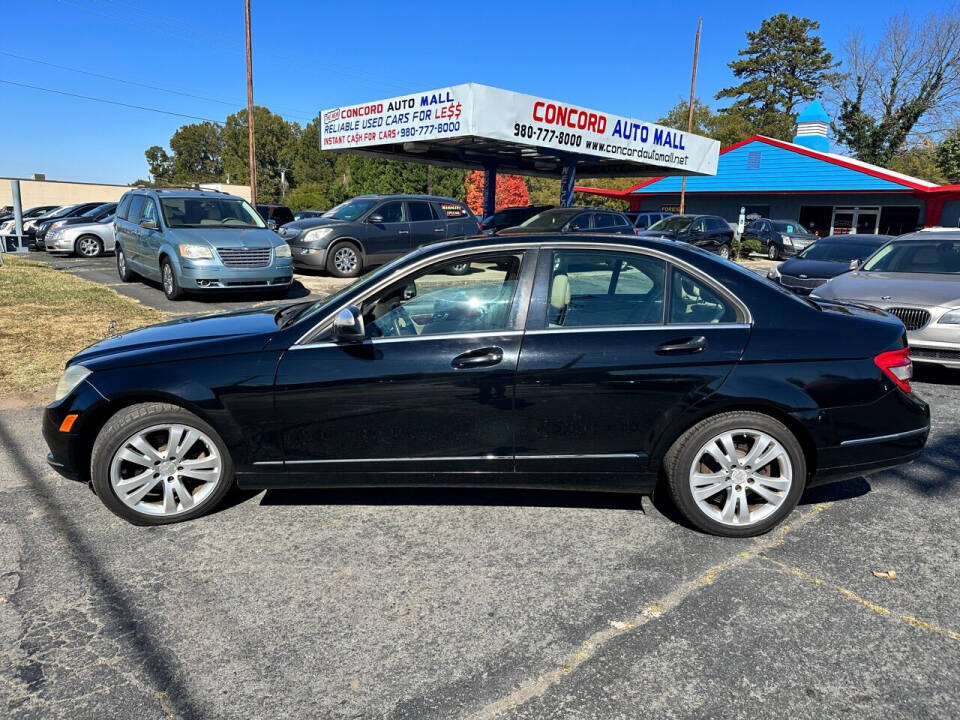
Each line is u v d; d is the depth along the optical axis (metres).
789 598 2.98
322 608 2.90
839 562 3.30
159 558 3.29
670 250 3.56
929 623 2.81
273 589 3.03
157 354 3.52
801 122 37.09
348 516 3.75
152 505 3.62
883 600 2.97
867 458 3.50
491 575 3.16
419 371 3.39
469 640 2.69
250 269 10.62
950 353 6.45
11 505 3.86
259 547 3.41
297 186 84.62
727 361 3.37
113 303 10.27
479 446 3.48
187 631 2.74
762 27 62.91
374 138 16.30
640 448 3.46
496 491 4.09
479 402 3.41
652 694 2.38
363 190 57.12
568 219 14.65
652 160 18.20
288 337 3.51
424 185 57.84
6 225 21.83
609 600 2.96
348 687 2.42
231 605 2.91
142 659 2.57
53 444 3.54
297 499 3.96
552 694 2.39
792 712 2.30
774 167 31.45
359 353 3.43
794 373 3.37
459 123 14.00
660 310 3.50
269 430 3.47
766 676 2.48
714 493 3.50
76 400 3.48
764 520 3.51
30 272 13.81
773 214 32.66
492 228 16.17
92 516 3.73
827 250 11.75
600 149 16.55
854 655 2.60
